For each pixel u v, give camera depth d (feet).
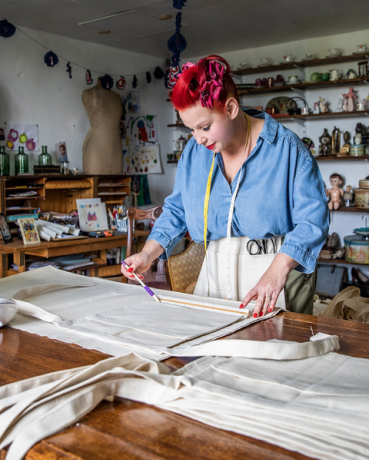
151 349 2.72
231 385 2.18
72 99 14.07
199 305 3.73
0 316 3.21
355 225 14.70
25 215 11.57
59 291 4.34
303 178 3.95
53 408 1.95
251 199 4.10
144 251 4.41
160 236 4.56
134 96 16.40
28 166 12.75
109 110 13.46
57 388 2.09
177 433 1.86
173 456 1.69
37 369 2.54
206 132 3.49
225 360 2.50
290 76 14.58
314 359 2.52
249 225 4.19
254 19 12.52
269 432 1.81
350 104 13.65
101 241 11.74
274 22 12.84
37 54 13.05
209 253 4.72
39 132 13.20
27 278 4.82
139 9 11.48
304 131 15.07
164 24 12.81
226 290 4.57
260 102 15.90
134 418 1.98
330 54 13.92
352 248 13.55
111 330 3.13
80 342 2.95
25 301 3.92
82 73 14.37
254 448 1.75
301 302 4.50
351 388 2.13
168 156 17.54
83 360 2.66
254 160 4.07
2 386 2.20
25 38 12.72
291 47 15.10
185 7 11.41
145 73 16.69
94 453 1.73
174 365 2.56
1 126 12.27
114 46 15.28
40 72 13.15
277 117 14.44
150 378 2.13
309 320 3.46
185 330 3.10
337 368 2.39
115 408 2.08
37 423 1.88
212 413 1.97
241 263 4.44
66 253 10.97
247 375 2.26
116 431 1.88
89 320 3.40
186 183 4.53
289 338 3.02
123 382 2.16
